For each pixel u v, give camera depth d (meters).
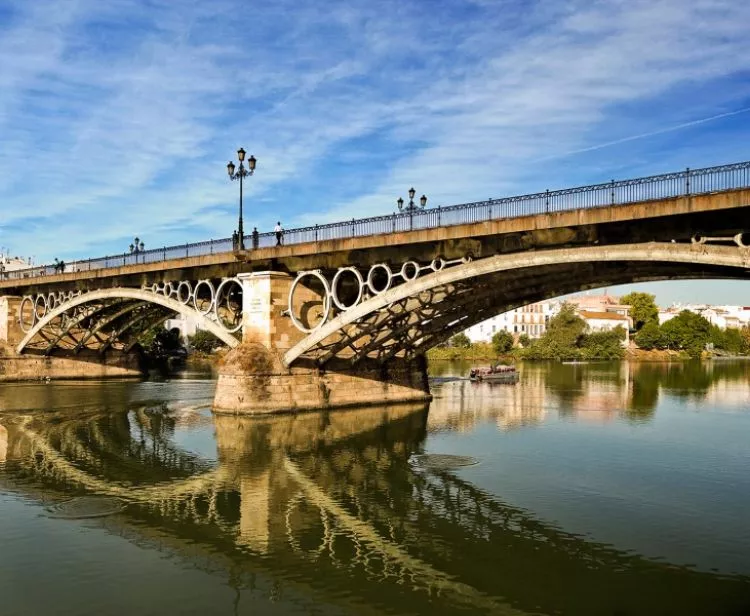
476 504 17.09
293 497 17.81
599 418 32.47
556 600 11.45
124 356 58.56
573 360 102.62
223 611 11.04
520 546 14.05
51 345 52.97
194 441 25.47
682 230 19.50
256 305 31.89
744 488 18.59
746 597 11.55
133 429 28.36
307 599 11.52
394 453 23.41
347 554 13.62
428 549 13.90
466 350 101.88
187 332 108.50
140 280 42.59
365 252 28.75
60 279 48.31
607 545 14.07
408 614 10.94
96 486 18.88
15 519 15.77
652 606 11.22
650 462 21.91
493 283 28.38
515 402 39.53
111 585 12.05
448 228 24.72
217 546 14.08
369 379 35.88
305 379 32.62
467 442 25.55
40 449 24.12
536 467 21.22
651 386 52.53
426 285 25.56
